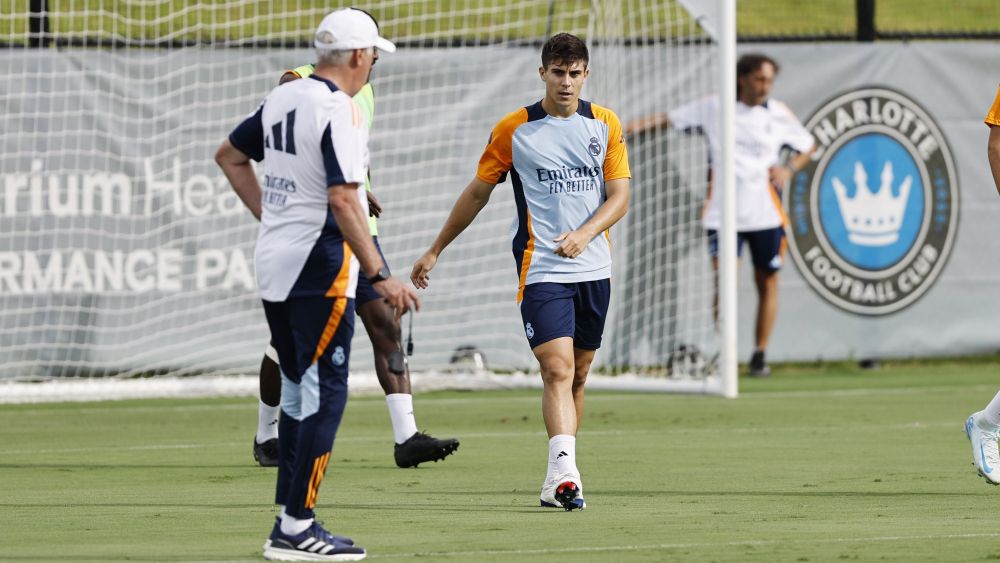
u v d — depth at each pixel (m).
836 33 56.53
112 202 44.59
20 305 43.75
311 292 17.39
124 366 44.75
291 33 47.94
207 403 43.62
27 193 43.78
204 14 47.19
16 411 41.12
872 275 50.88
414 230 47.41
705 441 32.94
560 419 22.44
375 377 45.09
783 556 17.72
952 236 51.72
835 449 31.22
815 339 50.56
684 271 48.84
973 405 41.06
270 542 17.58
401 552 18.12
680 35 49.31
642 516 21.55
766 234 48.38
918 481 25.84
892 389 45.75
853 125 50.50
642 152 48.53
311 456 17.42
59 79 44.06
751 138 48.34
